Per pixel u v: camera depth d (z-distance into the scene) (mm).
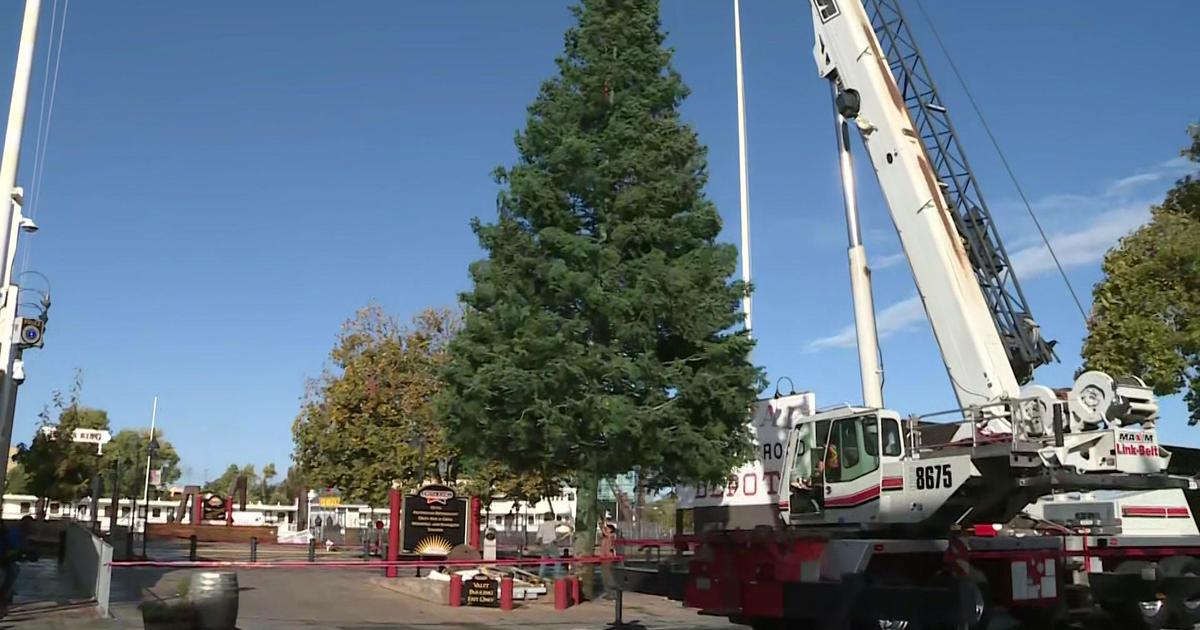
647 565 15289
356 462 34344
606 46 19594
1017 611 14148
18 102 16469
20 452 41312
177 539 46688
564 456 17781
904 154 15234
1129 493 15398
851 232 17734
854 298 17641
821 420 14961
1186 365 19531
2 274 16281
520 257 18234
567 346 17141
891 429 14062
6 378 16656
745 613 13273
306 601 18281
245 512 67000
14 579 15039
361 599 18859
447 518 23391
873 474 14000
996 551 13211
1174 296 19828
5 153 16359
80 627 13547
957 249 14711
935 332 14680
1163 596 15414
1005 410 13289
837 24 16250
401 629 15078
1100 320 21859
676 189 18656
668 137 19062
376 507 38250
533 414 17266
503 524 49844
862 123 15781
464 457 19047
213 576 12688
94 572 16812
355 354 35438
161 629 12297
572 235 18031
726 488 21359
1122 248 21516
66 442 42406
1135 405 13055
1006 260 14773
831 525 14398
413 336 35312
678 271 17812
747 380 18328
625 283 18109
